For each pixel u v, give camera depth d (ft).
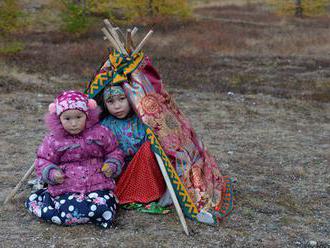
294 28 82.12
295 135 27.35
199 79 43.09
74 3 75.10
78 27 67.21
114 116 16.58
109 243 14.08
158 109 16.16
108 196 15.20
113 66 16.29
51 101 33.47
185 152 16.19
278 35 72.59
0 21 59.41
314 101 36.19
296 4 102.53
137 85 16.14
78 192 15.03
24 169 20.33
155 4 81.25
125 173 16.15
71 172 15.01
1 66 44.55
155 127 15.97
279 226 15.75
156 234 14.73
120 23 76.89
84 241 14.15
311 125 29.73
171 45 61.46
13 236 14.47
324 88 40.57
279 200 17.81
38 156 15.10
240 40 66.39
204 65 50.65
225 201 16.90
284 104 34.88
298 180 20.17
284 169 21.47
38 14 81.30
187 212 15.62
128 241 14.24
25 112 30.19
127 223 15.35
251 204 17.31
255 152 23.86
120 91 16.05
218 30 75.20
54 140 14.92
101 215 14.82
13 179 19.12
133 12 79.82
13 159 21.57
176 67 48.57
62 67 46.11
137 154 15.99
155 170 16.02
